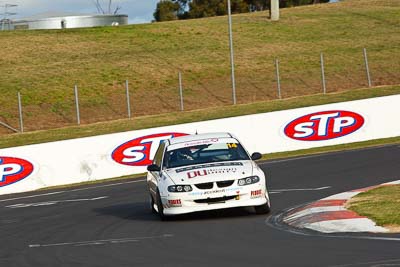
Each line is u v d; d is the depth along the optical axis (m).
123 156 49.16
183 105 85.56
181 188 25.39
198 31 120.94
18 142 69.25
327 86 90.75
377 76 93.81
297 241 19.72
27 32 119.69
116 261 18.66
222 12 185.75
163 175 26.52
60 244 22.75
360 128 54.97
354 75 94.88
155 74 97.62
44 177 47.25
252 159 27.47
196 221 25.55
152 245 20.92
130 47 111.50
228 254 18.48
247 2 190.50
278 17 130.75
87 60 104.00
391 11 134.88
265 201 25.73
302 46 111.31
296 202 29.09
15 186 46.53
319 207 25.05
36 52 107.62
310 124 54.00
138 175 48.69
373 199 25.58
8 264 19.58
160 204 26.06
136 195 37.38
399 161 41.19
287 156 51.38
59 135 71.06
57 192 43.56
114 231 24.91
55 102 85.88
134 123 74.50
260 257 17.69
